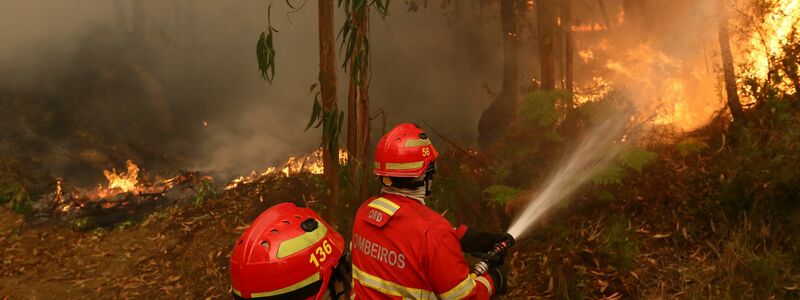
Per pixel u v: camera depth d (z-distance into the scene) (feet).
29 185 35.50
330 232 6.68
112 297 19.76
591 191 16.47
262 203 22.93
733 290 12.78
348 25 14.65
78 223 25.88
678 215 15.47
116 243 23.32
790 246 13.67
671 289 13.62
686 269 13.91
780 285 12.78
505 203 16.07
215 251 21.24
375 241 8.27
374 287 8.21
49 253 23.53
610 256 14.57
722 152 16.62
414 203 8.24
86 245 23.67
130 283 20.42
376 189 17.33
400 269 7.97
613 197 15.44
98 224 26.22
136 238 23.40
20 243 24.53
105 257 22.35
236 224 22.38
